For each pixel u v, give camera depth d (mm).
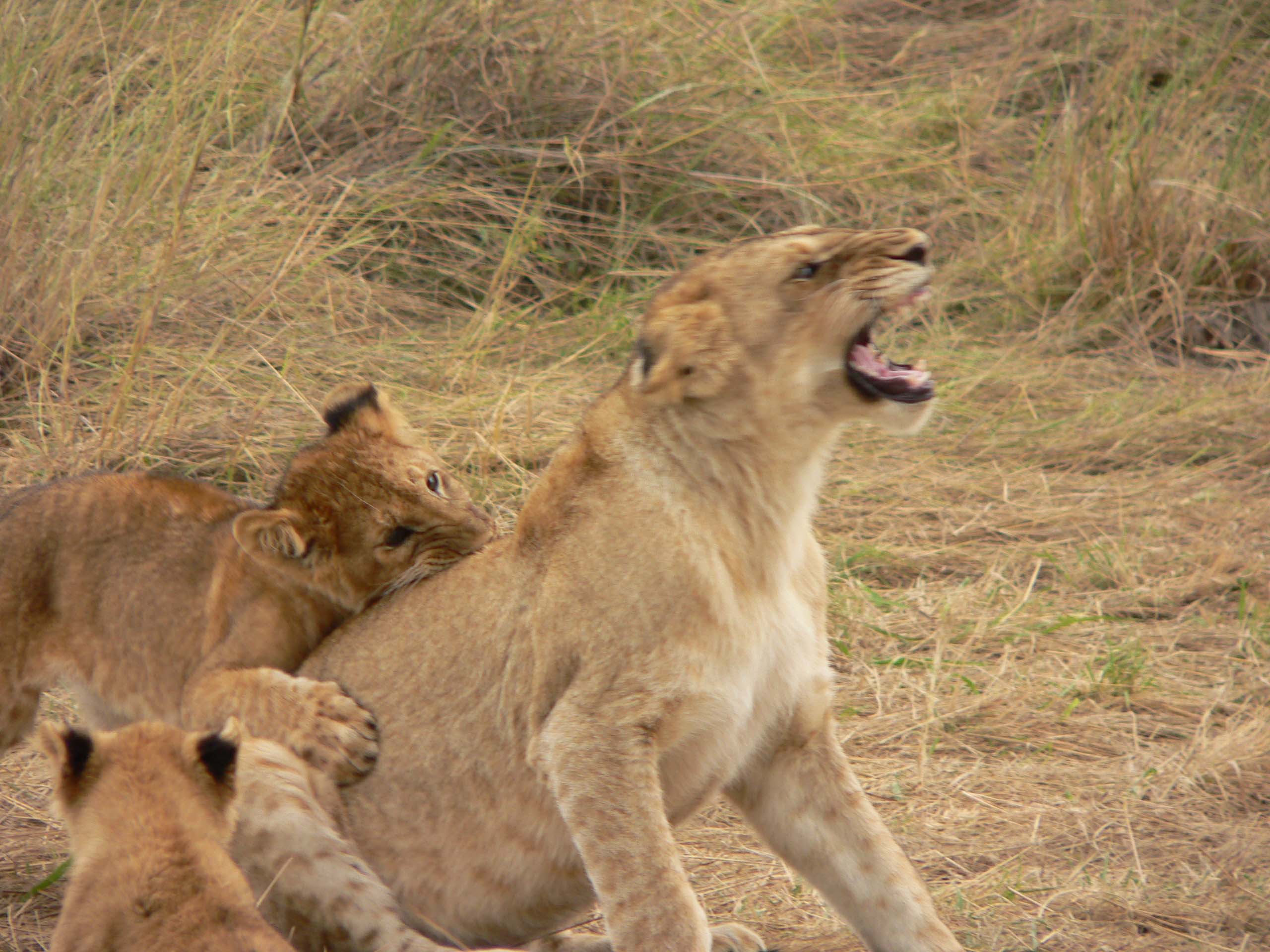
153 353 12781
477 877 6730
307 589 7762
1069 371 15492
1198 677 10008
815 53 20969
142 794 5898
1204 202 17062
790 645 6664
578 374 13750
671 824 6691
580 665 6312
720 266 6566
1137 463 13633
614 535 6363
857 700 9758
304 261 14258
